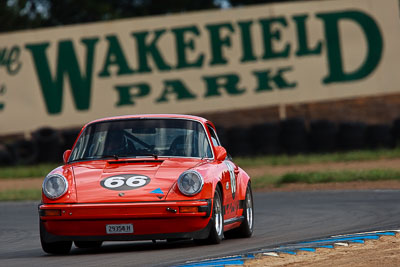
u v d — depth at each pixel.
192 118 31.77
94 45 107.44
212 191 27.62
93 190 27.11
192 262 23.47
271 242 30.44
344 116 121.38
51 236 27.25
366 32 107.81
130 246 31.72
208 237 28.16
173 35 106.81
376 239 28.52
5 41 107.75
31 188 77.12
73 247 32.56
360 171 70.38
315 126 98.44
